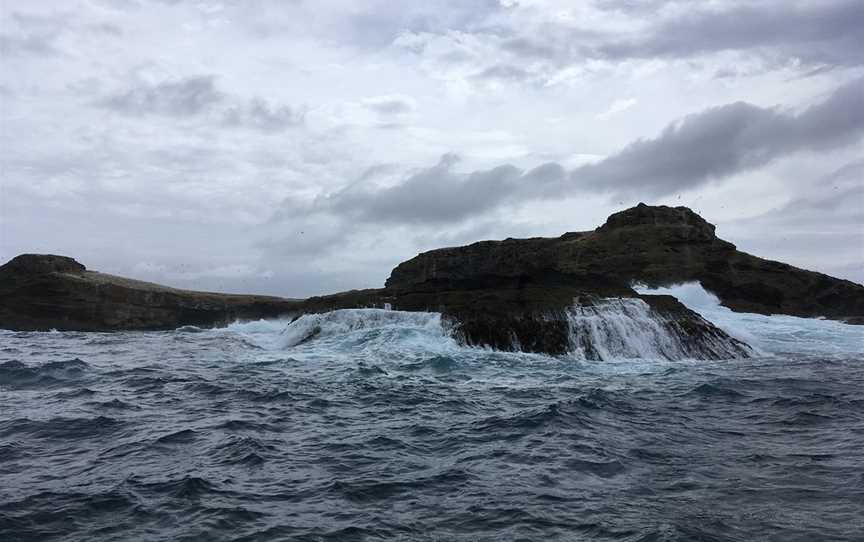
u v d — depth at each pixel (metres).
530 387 15.78
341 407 13.32
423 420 12.07
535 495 7.85
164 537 6.63
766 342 24.00
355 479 8.47
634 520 7.01
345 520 7.09
